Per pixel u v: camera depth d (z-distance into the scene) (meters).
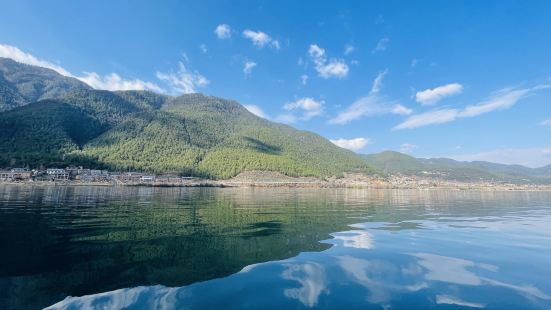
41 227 17.73
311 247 13.27
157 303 7.11
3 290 7.75
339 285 8.63
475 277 9.54
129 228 17.73
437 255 12.22
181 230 17.27
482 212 32.72
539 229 19.56
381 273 9.81
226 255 11.62
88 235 15.31
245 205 38.62
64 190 79.25
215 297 7.55
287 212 29.48
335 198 64.25
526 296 8.00
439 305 7.39
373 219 24.31
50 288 7.96
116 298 7.37
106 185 133.25
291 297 7.64
